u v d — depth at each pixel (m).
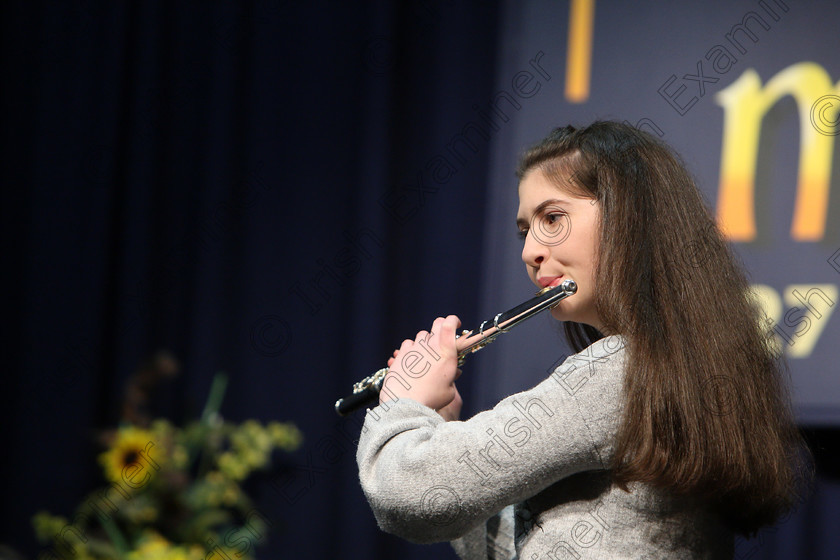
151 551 5.93
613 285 2.94
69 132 8.98
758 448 2.82
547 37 7.55
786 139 6.99
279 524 8.26
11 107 9.21
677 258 2.98
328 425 8.33
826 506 6.80
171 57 8.86
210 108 8.64
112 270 9.00
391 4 8.21
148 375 8.69
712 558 2.92
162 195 8.89
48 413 8.84
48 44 9.04
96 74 8.98
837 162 6.88
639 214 3.01
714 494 2.77
